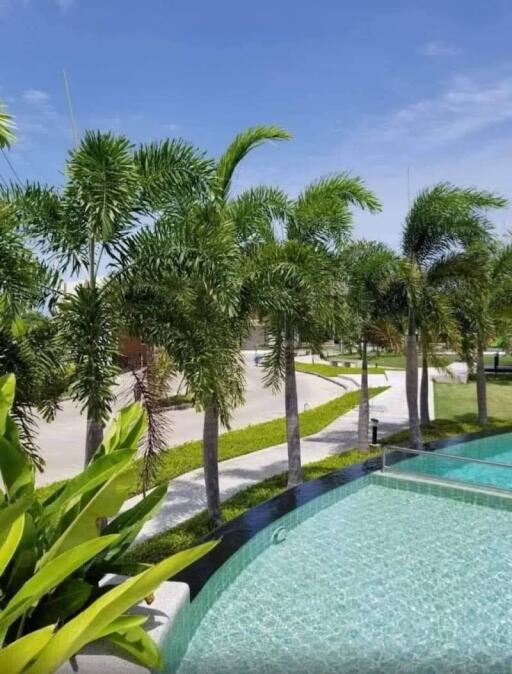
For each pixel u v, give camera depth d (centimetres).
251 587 606
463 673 460
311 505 815
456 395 2361
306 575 635
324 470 1164
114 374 623
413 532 764
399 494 917
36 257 639
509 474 921
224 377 754
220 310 730
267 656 479
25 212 644
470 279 1302
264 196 996
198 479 1112
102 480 331
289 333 1016
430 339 1398
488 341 1641
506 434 1298
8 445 318
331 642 504
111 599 274
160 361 743
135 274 679
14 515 272
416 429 1311
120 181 604
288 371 1025
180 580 549
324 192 1057
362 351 1358
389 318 1315
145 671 338
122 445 396
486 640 511
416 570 653
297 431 1029
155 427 724
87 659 336
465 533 763
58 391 686
